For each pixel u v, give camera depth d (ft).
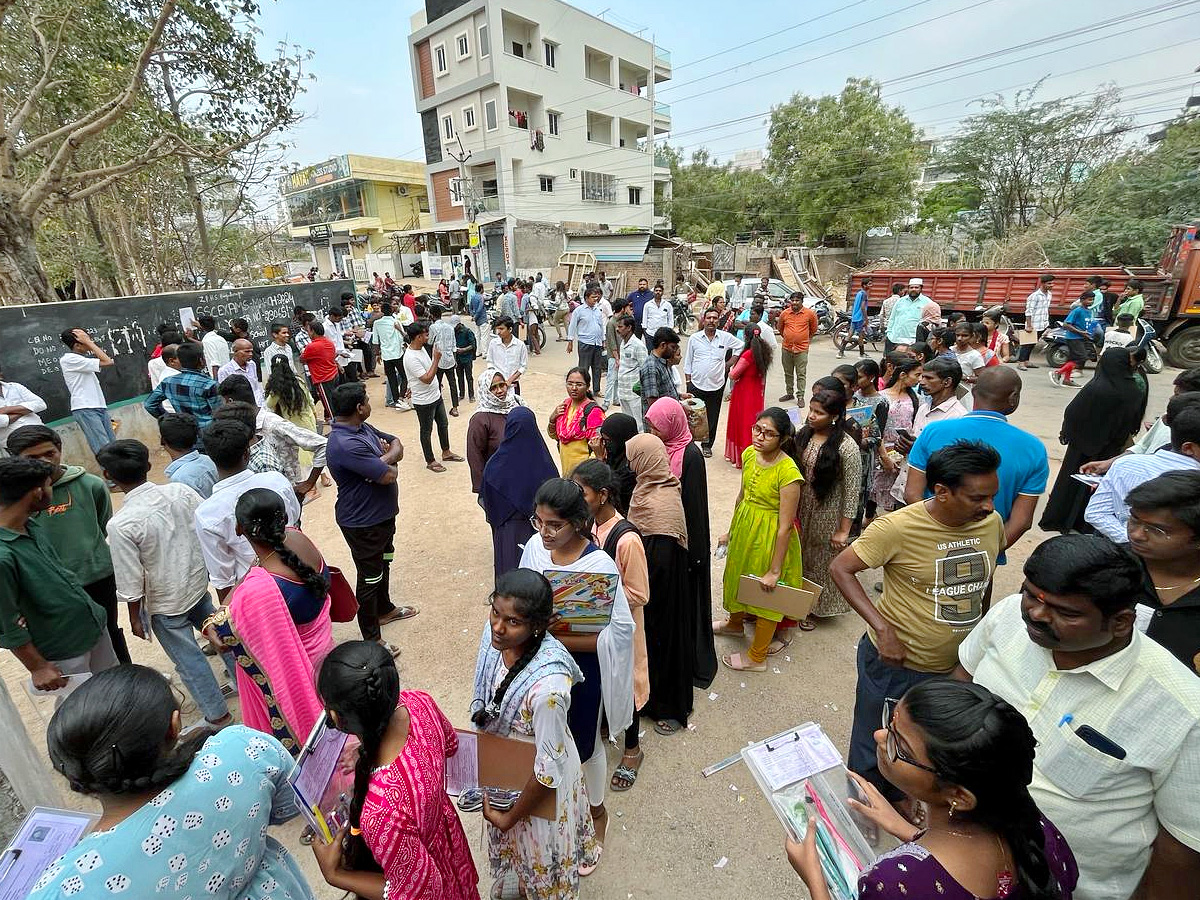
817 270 84.89
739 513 11.08
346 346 33.88
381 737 4.70
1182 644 5.75
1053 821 4.86
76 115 32.24
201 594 9.73
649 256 79.36
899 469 14.15
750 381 20.45
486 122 90.38
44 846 4.24
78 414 21.43
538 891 6.22
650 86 112.06
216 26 30.91
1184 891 4.48
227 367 22.74
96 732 3.58
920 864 3.51
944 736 3.40
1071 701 4.70
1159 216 49.90
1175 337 33.94
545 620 5.48
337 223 120.78
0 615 7.75
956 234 81.25
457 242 101.09
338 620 8.98
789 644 12.11
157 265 48.80
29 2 27.02
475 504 19.66
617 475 10.40
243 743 4.45
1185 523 5.49
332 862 4.99
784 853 7.85
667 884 7.45
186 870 3.86
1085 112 64.44
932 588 6.66
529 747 5.56
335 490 21.58
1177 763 4.28
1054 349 34.58
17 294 24.95
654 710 9.91
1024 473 8.86
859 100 86.63
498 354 23.66
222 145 33.42
